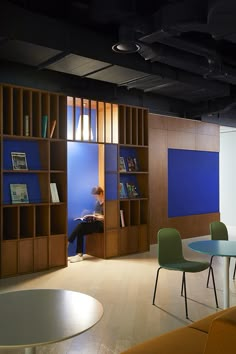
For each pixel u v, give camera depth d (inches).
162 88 263.6
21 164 212.5
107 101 269.1
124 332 128.3
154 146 300.7
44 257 213.5
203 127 344.8
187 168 328.8
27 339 63.3
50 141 221.9
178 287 181.6
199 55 213.8
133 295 169.0
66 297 85.4
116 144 253.0
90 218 246.4
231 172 417.7
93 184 264.5
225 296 139.3
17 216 202.8
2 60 219.6
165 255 158.4
